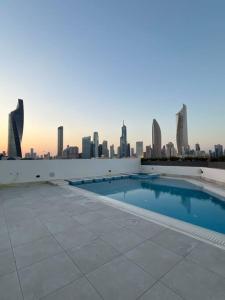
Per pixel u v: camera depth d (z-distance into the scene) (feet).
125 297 5.29
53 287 5.78
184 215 17.89
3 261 7.37
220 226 14.88
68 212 14.26
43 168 31.07
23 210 14.84
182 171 37.81
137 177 38.06
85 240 9.29
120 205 16.38
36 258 7.59
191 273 6.40
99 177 36.81
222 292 5.44
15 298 5.32
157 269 6.68
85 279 6.16
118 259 7.43
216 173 28.99
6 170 27.53
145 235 9.84
